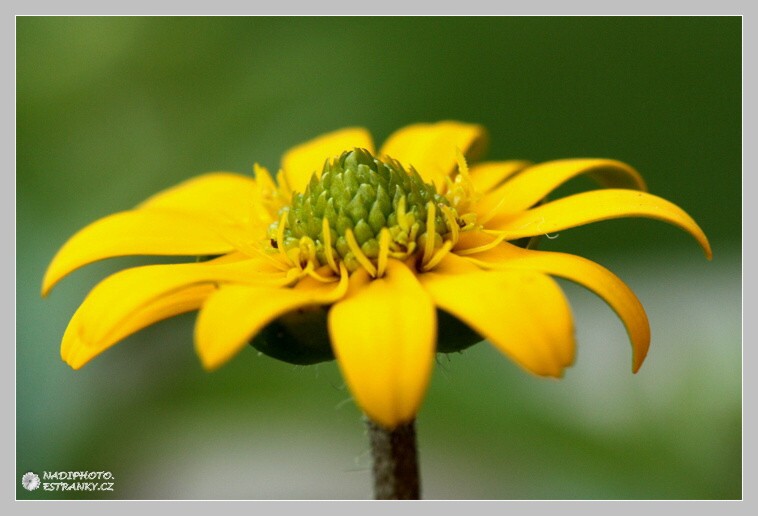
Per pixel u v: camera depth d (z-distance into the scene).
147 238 0.08
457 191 0.08
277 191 0.08
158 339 0.09
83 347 0.08
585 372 0.09
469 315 0.07
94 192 0.09
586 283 0.07
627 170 0.08
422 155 0.09
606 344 0.09
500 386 0.09
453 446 0.09
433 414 0.09
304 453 0.09
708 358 0.09
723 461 0.09
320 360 0.08
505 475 0.09
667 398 0.09
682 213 0.08
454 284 0.07
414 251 0.08
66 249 0.08
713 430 0.09
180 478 0.09
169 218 0.08
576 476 0.09
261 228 0.08
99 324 0.07
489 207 0.08
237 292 0.07
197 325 0.07
